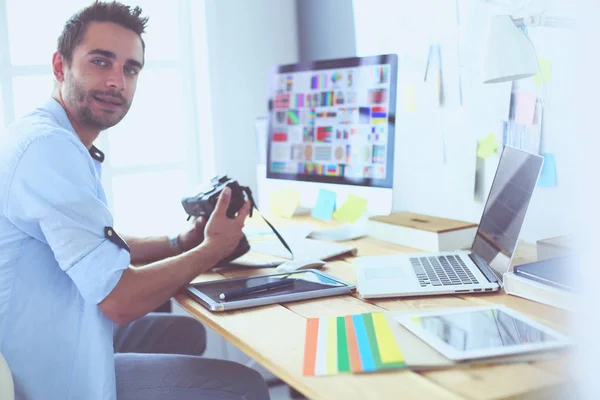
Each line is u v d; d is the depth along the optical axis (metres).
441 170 1.92
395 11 2.04
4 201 1.23
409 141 2.05
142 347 1.79
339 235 1.85
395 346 0.98
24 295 1.26
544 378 0.87
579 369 0.87
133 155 2.54
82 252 1.21
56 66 1.46
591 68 0.85
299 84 1.96
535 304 1.19
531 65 1.33
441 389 0.84
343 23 2.34
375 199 1.76
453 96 1.84
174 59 2.57
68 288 1.28
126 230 2.55
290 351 1.01
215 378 1.31
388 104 1.71
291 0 2.62
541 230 1.60
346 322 1.11
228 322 1.16
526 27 1.55
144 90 2.54
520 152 1.38
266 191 2.24
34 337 1.26
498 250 1.37
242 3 2.52
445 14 1.83
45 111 1.42
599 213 0.84
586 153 0.85
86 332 1.26
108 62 1.43
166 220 2.62
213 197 1.50
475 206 1.81
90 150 1.56
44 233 1.22
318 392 0.85
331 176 1.88
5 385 1.13
